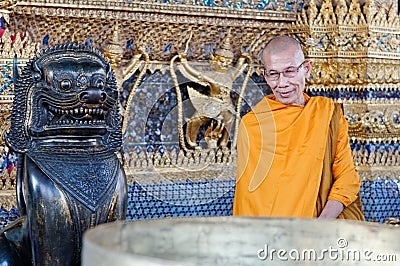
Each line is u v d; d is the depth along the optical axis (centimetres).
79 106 357
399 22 661
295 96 499
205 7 618
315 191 480
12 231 364
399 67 663
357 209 491
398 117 661
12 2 527
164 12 602
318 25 655
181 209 593
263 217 203
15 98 370
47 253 346
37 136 361
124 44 605
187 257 197
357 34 654
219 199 598
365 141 654
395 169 659
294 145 486
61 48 372
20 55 533
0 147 532
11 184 539
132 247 188
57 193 343
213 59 613
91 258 166
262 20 645
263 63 506
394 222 452
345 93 660
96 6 577
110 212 354
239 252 201
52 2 562
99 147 365
